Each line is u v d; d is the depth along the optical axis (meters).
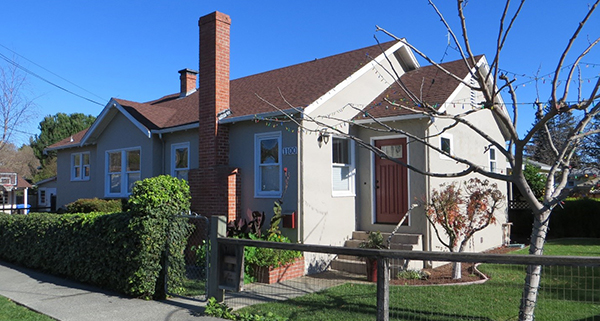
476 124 13.06
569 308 6.60
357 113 11.75
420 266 10.36
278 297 7.81
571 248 12.72
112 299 7.89
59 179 19.48
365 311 6.82
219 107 11.70
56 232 9.89
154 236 7.83
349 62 13.05
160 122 14.25
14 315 6.92
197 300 7.74
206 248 7.53
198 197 11.68
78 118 47.88
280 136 10.68
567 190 5.54
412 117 10.27
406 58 13.84
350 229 11.38
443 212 9.16
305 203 10.17
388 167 11.46
